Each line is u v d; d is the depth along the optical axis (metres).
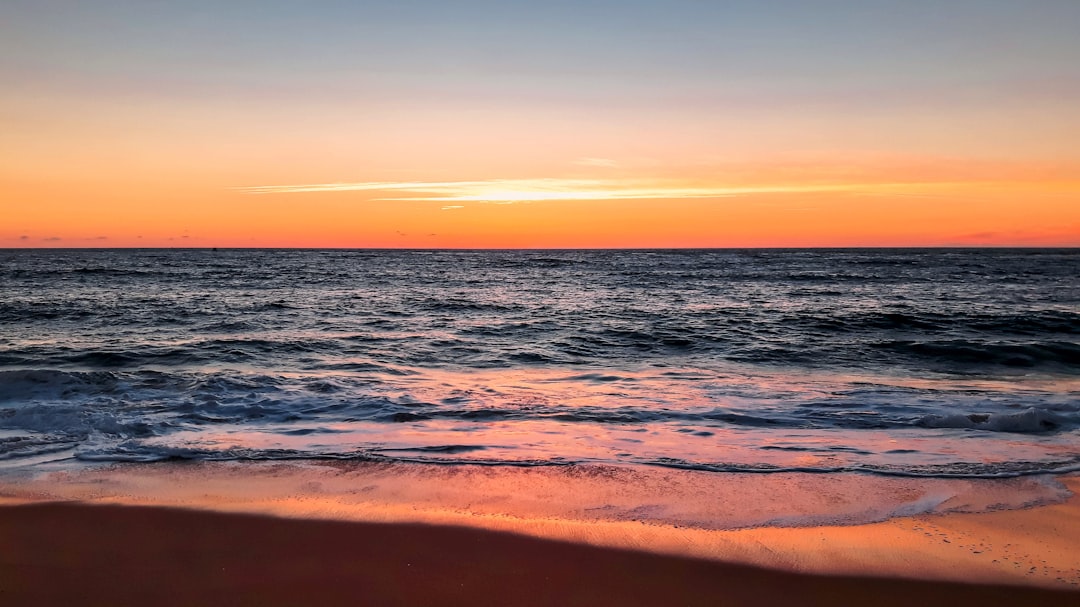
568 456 6.91
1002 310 22.25
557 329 17.75
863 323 18.72
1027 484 6.04
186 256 98.44
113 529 4.95
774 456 6.96
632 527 5.09
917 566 4.48
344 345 15.02
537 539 4.86
